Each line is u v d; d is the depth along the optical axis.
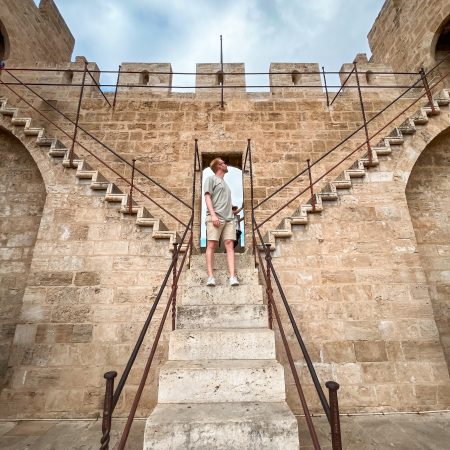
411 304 4.97
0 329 5.72
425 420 4.20
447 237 6.37
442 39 8.81
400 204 5.52
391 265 5.18
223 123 8.10
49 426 4.20
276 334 4.86
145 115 8.12
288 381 4.64
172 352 3.13
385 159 5.81
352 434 3.81
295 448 2.19
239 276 4.33
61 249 5.29
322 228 5.40
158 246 5.37
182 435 2.20
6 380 4.60
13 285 6.03
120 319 4.99
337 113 8.27
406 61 9.53
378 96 8.52
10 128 6.14
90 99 8.24
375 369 4.68
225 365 2.84
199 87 7.97
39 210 6.66
